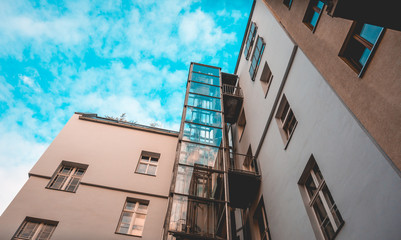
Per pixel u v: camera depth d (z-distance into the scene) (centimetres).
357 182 657
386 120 611
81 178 1345
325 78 907
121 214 1236
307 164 920
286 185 1039
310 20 1155
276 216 1078
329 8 419
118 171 1395
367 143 649
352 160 692
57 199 1208
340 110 787
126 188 1330
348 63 809
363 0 386
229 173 1273
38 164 1331
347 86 780
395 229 518
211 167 1205
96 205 1230
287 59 1231
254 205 1330
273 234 1083
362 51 780
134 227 1207
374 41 731
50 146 1427
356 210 642
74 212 1180
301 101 1045
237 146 1861
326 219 793
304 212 872
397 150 563
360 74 723
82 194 1255
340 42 855
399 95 591
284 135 1171
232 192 1341
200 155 1252
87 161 1402
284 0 1432
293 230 926
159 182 1390
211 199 1053
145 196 1323
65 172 1362
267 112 1371
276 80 1322
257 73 1655
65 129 1535
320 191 840
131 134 1602
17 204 1154
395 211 527
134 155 1494
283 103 1248
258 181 1302
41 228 1119
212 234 941
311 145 912
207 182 1136
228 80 2150
